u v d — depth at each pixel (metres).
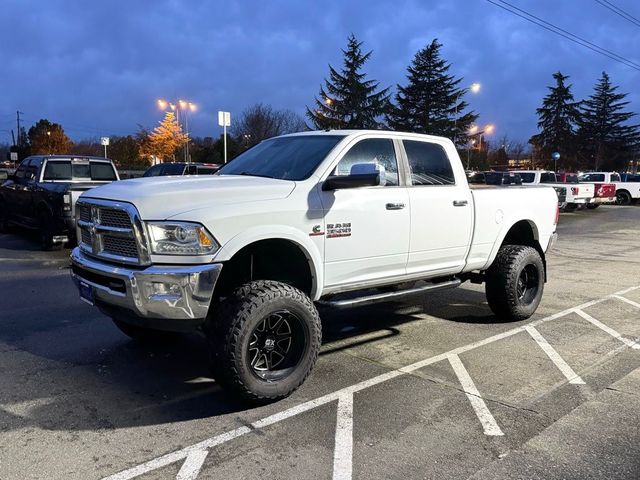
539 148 69.56
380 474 3.12
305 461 3.25
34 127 78.81
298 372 4.10
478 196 5.77
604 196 29.44
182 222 3.71
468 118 60.50
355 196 4.61
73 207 10.47
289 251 4.49
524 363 4.98
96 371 4.67
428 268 5.38
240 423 3.74
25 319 6.18
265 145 5.45
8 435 3.53
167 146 53.84
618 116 73.38
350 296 5.09
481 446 3.45
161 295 3.71
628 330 6.12
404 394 4.25
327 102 55.09
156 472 3.11
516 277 6.15
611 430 3.68
